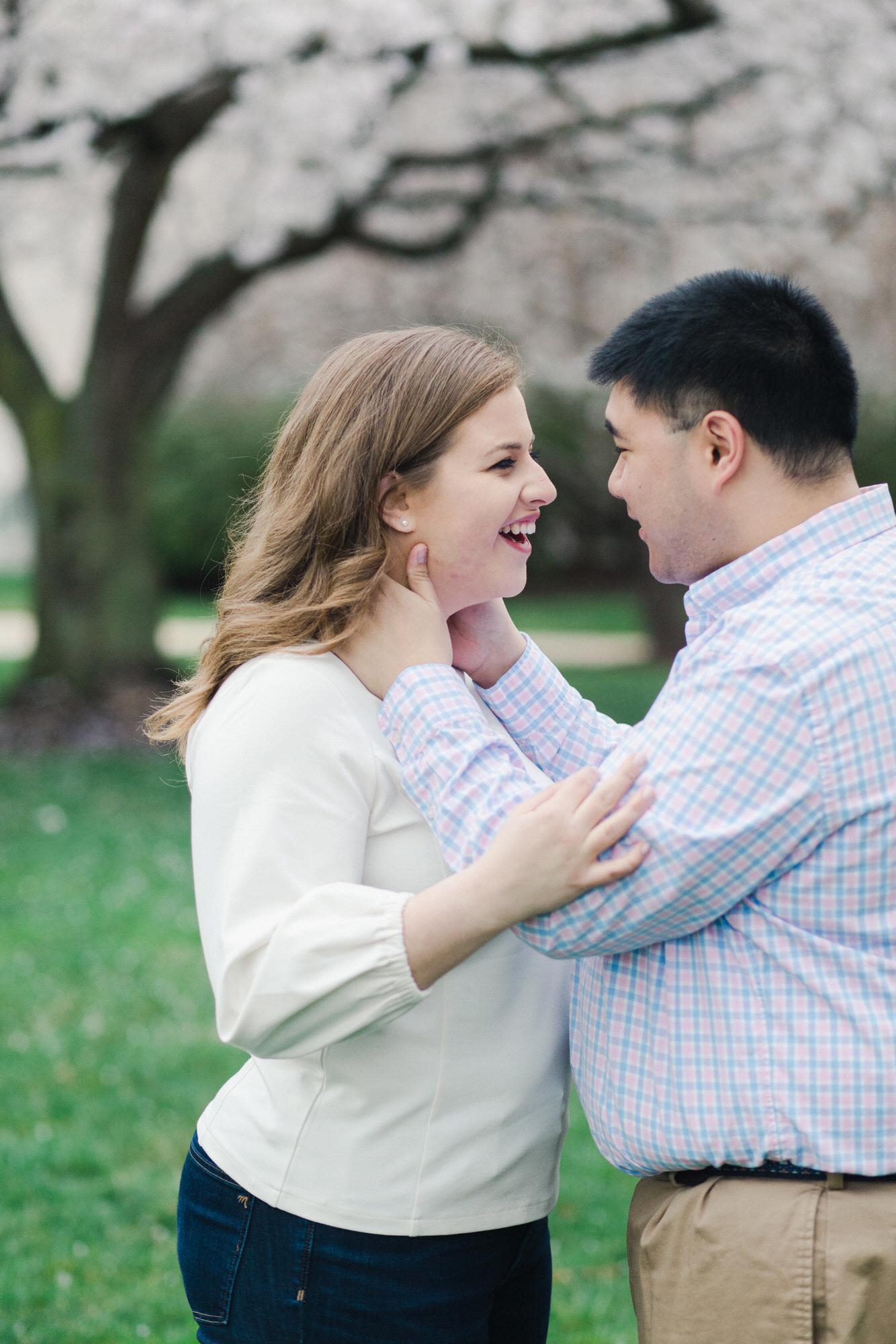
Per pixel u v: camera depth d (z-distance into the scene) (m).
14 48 9.31
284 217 11.62
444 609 1.79
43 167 10.25
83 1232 3.54
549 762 1.99
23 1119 4.18
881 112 10.07
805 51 9.80
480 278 13.86
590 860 1.48
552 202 11.48
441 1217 1.62
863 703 1.50
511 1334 1.82
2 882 6.90
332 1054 1.62
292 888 1.55
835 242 11.62
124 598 11.69
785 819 1.49
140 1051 4.74
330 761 1.59
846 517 1.62
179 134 10.52
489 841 1.54
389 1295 1.61
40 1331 3.06
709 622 1.69
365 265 14.35
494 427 1.69
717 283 1.66
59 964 5.63
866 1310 1.47
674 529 1.69
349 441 1.68
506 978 1.66
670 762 1.52
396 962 1.48
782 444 1.62
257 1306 1.63
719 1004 1.54
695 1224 1.54
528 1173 1.70
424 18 9.48
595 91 10.64
